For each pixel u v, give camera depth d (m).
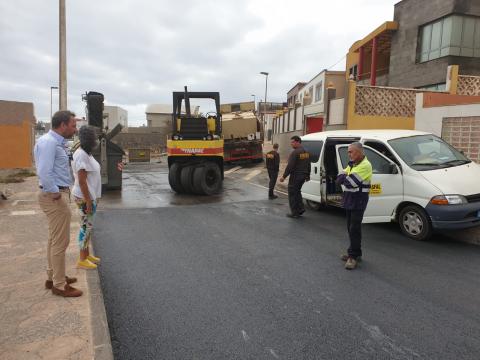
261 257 5.91
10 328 3.41
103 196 12.23
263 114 41.91
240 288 4.69
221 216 9.11
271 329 3.69
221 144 12.67
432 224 6.48
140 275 5.13
